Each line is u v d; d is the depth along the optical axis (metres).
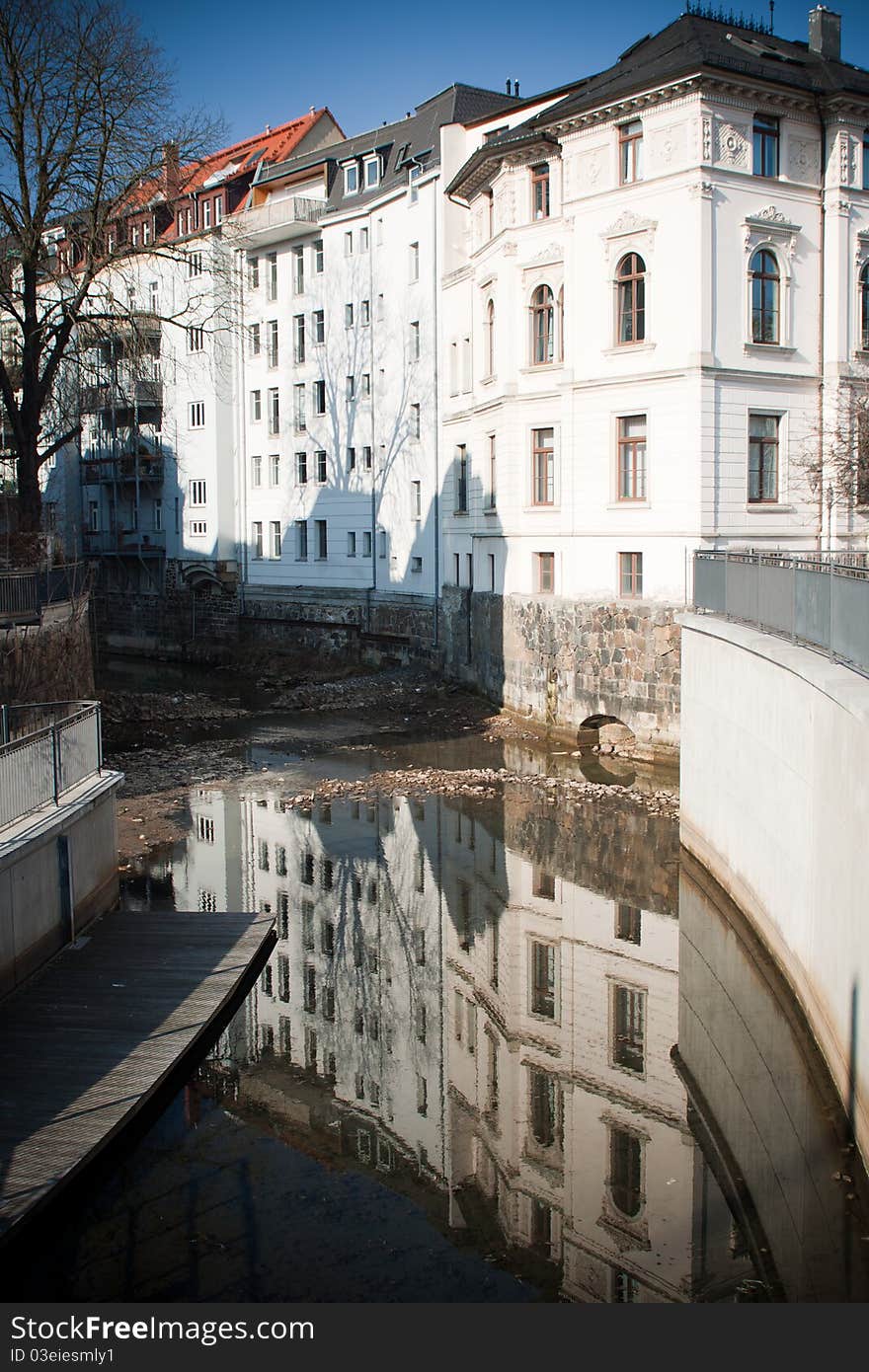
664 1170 10.63
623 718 28.67
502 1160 10.79
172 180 32.84
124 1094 10.82
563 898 18.36
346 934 16.70
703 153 27.20
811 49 31.77
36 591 26.44
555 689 30.80
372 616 46.72
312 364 50.84
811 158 29.03
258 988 14.46
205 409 55.44
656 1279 8.93
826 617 12.82
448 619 39.91
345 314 48.56
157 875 19.33
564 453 30.50
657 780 26.34
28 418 32.28
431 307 41.41
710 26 29.34
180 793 25.61
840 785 10.90
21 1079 11.06
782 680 13.91
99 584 62.09
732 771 17.06
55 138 30.31
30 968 13.70
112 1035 12.07
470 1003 14.37
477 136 39.09
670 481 28.33
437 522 41.62
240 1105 11.59
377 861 20.39
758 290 28.64
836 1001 11.01
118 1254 9.12
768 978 14.58
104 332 34.03
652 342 28.33
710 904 17.89
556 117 29.38
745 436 28.45
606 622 28.92
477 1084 12.29
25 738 14.23
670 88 27.16
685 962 15.55
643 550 28.97
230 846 21.27
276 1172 10.41
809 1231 9.59
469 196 35.66
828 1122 10.84
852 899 10.28
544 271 30.69
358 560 48.75
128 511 60.25
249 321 54.00
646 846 21.03
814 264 29.25
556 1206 9.98
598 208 29.12
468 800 24.66
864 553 20.56
